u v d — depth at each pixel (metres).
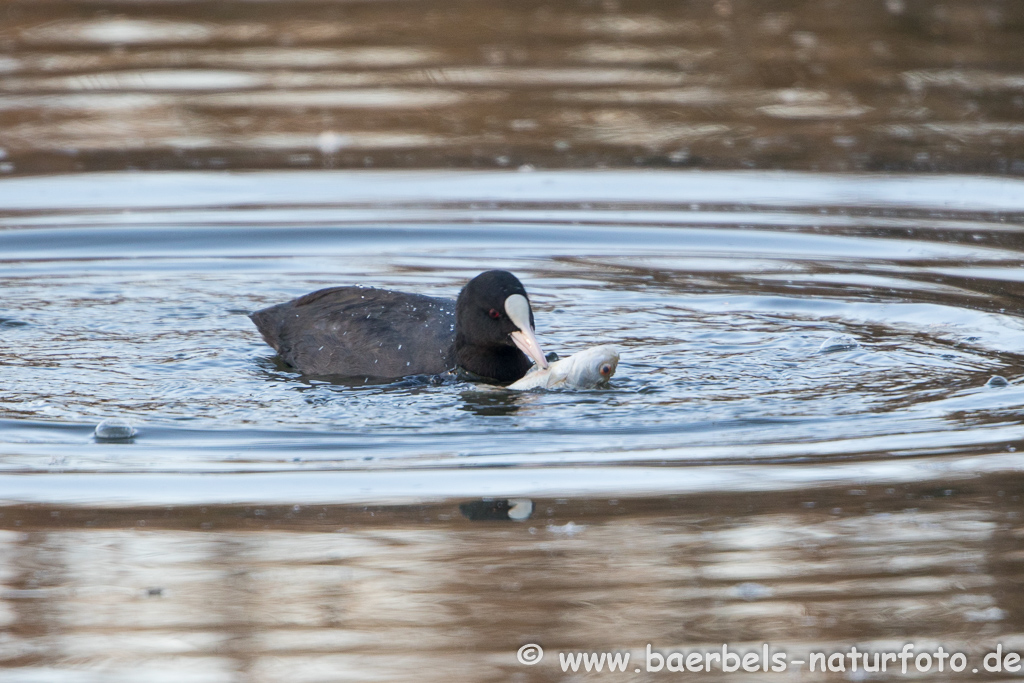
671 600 7.87
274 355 13.03
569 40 28.80
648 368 12.41
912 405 11.22
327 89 24.92
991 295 14.55
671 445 10.38
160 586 8.05
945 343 13.05
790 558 8.34
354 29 29.97
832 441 10.38
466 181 19.61
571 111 23.47
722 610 7.72
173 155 20.89
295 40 28.92
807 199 18.61
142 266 16.06
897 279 15.25
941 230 17.09
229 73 26.02
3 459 10.02
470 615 7.71
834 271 15.66
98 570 8.26
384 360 12.33
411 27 30.14
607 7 32.12
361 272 15.96
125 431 10.52
